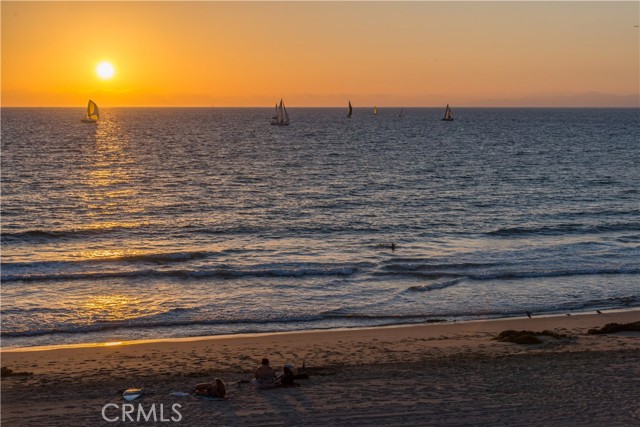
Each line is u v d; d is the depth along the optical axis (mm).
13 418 19844
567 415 19891
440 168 107000
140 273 41219
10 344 29359
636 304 36250
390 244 51844
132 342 29516
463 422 19422
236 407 20547
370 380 23094
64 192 78875
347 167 108312
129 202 72250
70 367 25453
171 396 21531
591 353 26422
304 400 21125
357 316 33875
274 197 76125
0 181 86688
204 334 31031
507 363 25094
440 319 33438
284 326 32375
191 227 58656
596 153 137375
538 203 73062
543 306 35781
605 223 61219
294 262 45375
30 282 39500
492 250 49906
